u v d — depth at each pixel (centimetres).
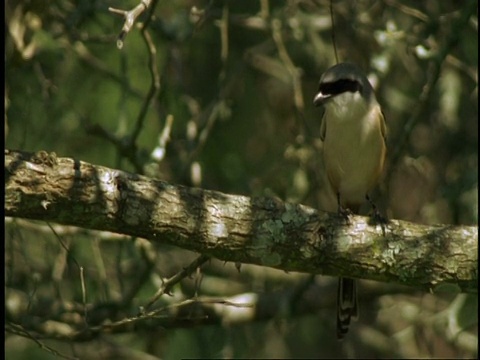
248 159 1370
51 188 749
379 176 1070
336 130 1038
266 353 1317
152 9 1015
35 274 1039
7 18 1128
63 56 1164
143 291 1115
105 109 1179
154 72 1037
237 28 1412
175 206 788
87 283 1188
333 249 828
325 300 1234
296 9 1300
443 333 1265
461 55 1343
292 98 1400
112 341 1213
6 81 1092
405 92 1402
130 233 785
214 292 1280
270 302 1184
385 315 1396
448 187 1223
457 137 1329
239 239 806
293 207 828
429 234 848
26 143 1179
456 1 1362
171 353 1127
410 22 1348
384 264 838
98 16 1258
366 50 1326
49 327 1075
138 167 1062
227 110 1199
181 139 1241
